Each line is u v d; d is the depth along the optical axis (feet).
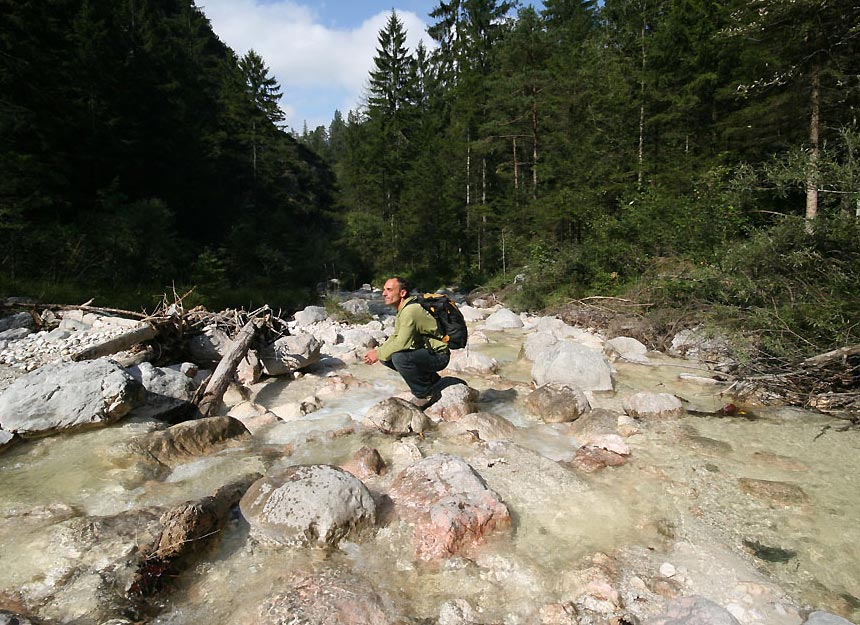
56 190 54.24
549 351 19.39
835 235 19.40
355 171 129.29
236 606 7.05
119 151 65.92
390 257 99.04
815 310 17.99
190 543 7.99
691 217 32.45
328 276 88.63
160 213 52.34
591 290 40.09
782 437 13.47
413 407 14.34
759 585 7.43
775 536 8.94
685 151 48.67
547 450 13.01
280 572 7.76
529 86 70.79
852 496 10.32
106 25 70.08
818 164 20.11
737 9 33.17
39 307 25.32
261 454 12.34
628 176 52.47
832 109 30.42
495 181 96.27
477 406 15.94
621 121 55.01
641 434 13.65
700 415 15.30
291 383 19.30
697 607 6.66
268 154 125.59
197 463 11.78
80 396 13.30
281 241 87.45
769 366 17.56
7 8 51.08
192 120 89.30
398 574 7.79
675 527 9.21
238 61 144.05
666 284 29.07
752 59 35.58
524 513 9.65
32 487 10.33
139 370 15.67
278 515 8.55
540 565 8.06
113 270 43.86
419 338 14.76
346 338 26.53
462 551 8.39
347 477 9.23
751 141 38.17
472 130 94.32
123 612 6.85
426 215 98.02
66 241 41.98
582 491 10.48
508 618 6.91
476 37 120.98
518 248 66.95
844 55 28.45
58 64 57.21
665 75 51.29
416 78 139.33
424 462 10.64
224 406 16.61
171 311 21.98
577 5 98.94
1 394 13.17
